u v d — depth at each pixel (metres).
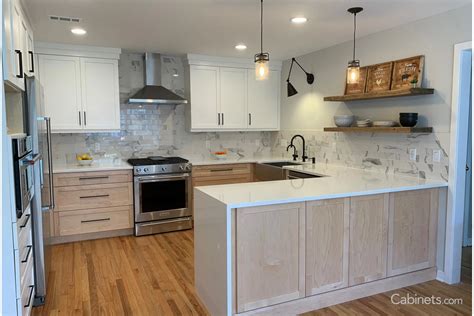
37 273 2.71
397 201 2.95
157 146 5.12
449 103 3.03
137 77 4.90
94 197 4.24
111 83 4.50
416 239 3.07
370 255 2.86
